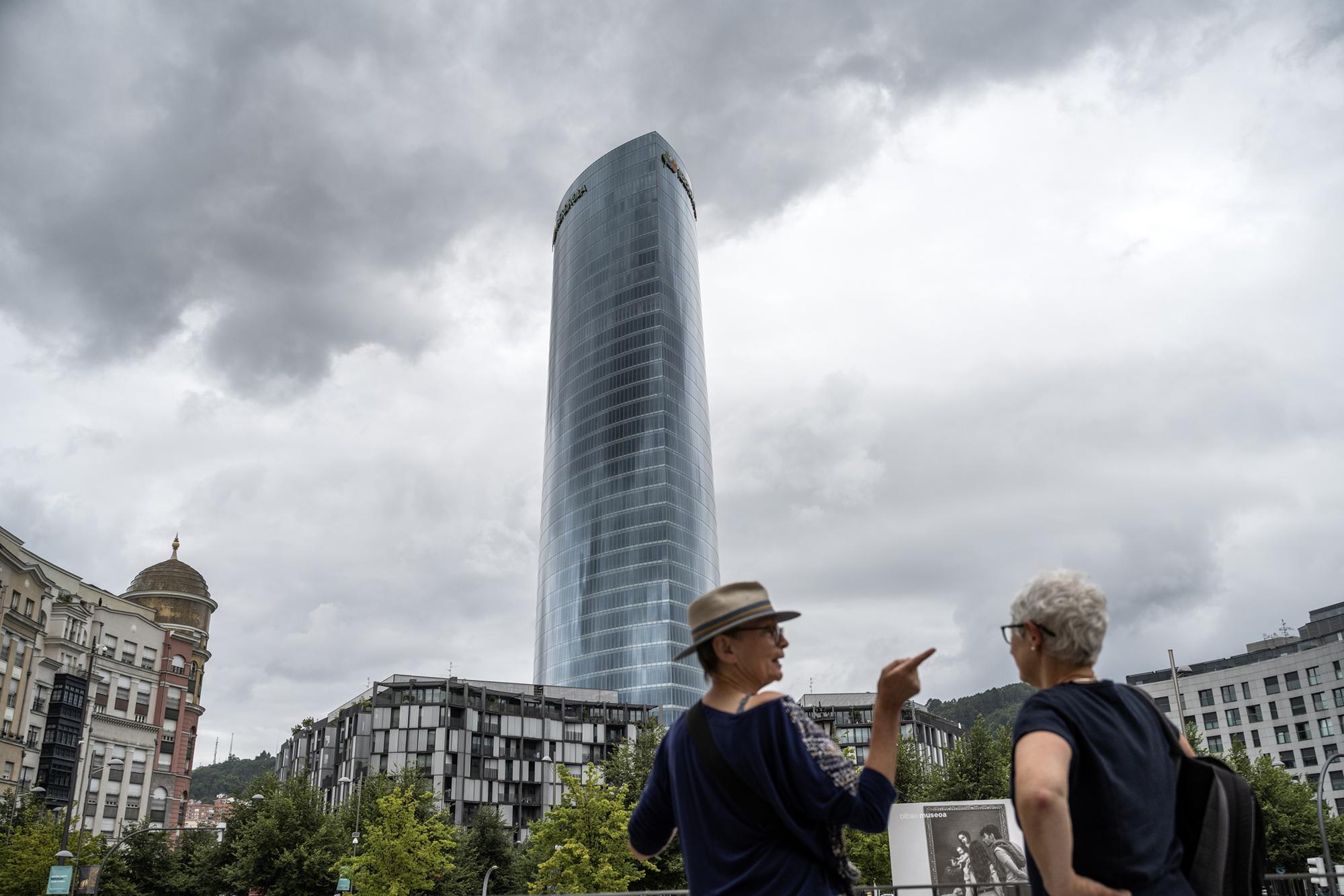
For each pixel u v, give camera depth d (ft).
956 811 90.17
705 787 9.00
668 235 609.42
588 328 608.19
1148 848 8.35
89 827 280.51
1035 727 8.58
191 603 391.24
